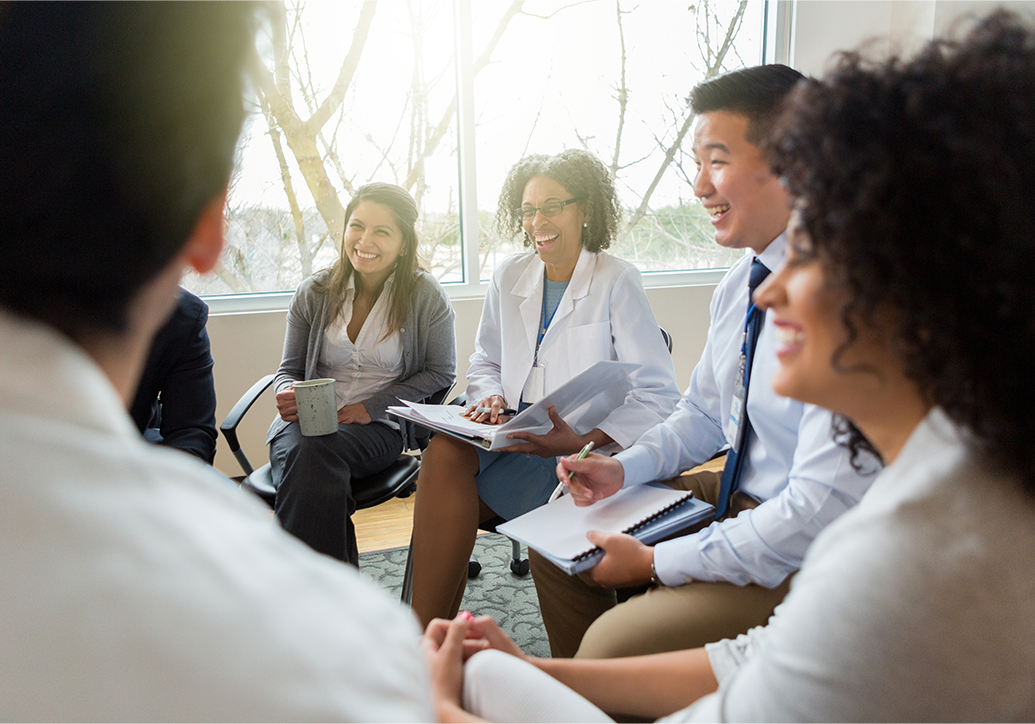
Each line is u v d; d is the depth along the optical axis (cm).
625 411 172
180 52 31
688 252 389
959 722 45
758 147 122
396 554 250
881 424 55
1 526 23
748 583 107
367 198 223
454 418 169
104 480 25
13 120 29
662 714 85
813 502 101
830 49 369
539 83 346
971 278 43
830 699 48
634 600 112
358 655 27
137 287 32
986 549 45
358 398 230
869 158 46
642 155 370
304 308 232
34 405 25
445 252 349
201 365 185
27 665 22
